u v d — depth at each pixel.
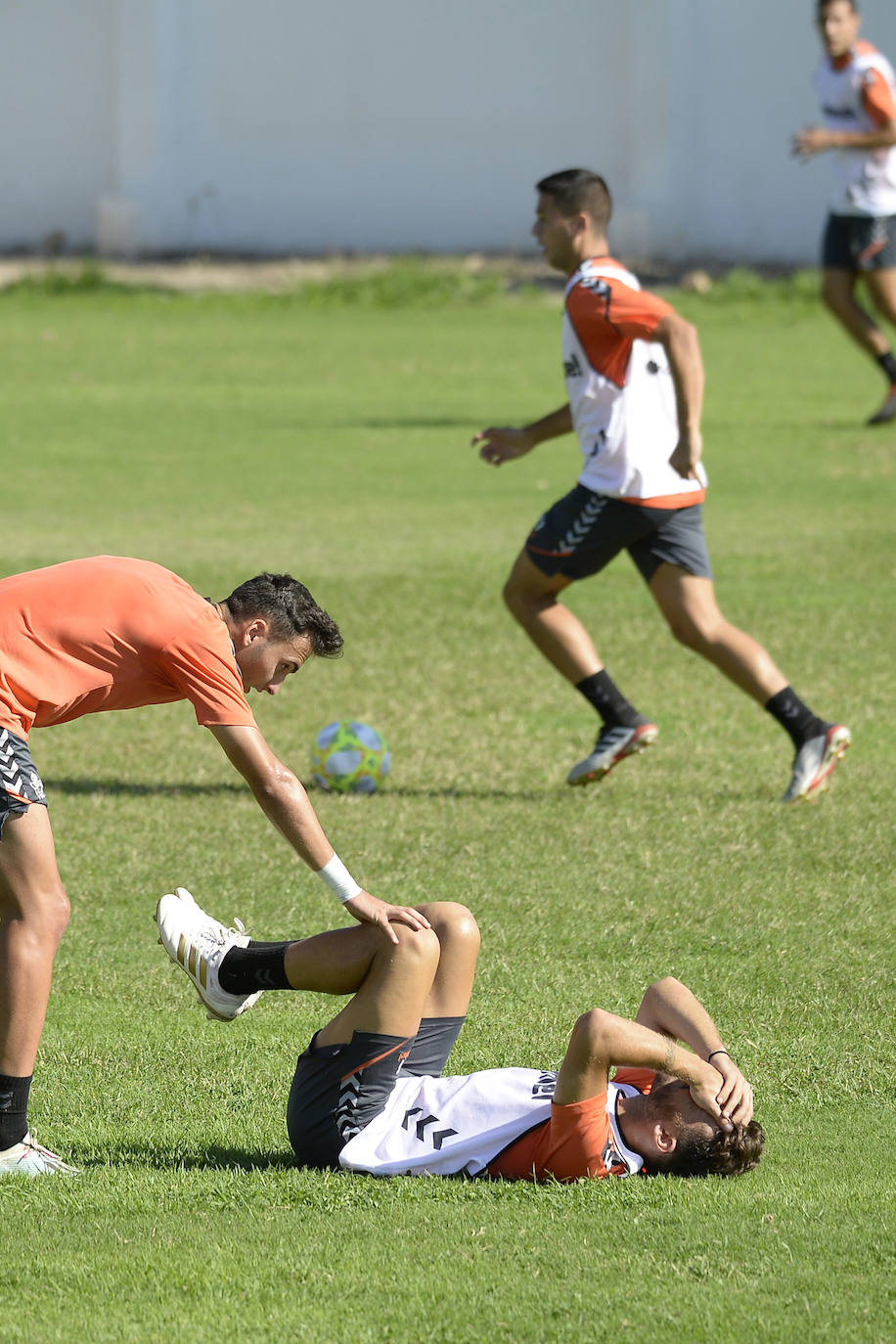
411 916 15.64
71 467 63.25
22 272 133.25
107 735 33.78
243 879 24.92
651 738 29.09
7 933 15.59
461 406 78.25
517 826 27.66
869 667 37.88
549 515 29.11
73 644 15.44
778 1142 16.38
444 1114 15.59
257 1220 14.33
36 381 84.94
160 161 139.75
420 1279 13.18
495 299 121.75
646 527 28.66
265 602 16.09
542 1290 13.02
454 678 37.41
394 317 114.44
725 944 22.53
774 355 95.06
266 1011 20.52
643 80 131.62
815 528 52.97
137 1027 19.83
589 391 28.64
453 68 137.25
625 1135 15.41
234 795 29.45
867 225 66.44
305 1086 15.83
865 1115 17.19
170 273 133.25
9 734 15.36
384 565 48.12
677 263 131.62
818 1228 14.16
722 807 28.81
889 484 59.72
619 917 23.50
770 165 130.75
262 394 82.00
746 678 28.48
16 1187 15.09
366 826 27.59
